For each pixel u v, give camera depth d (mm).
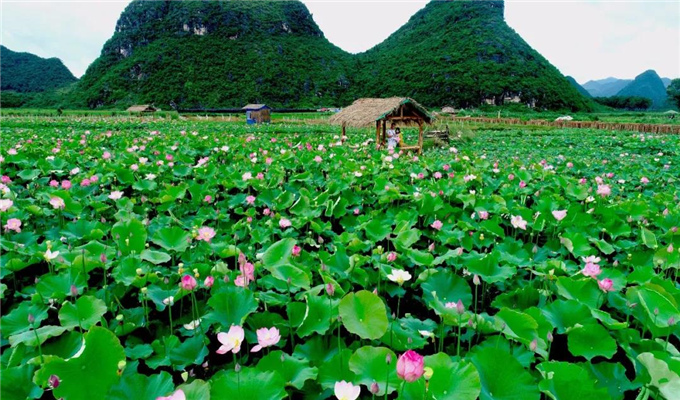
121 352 2070
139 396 2012
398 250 3828
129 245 3578
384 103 17531
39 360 2178
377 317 2312
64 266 3234
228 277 3215
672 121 52156
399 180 7730
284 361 2252
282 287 3141
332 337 2631
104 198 5621
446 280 3182
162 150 10422
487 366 2094
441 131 21094
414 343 2508
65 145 10977
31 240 4105
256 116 47562
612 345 2418
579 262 4289
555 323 2688
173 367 2447
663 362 2061
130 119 43188
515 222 4117
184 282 2629
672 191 8070
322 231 4719
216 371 2594
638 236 4883
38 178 7129
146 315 2896
